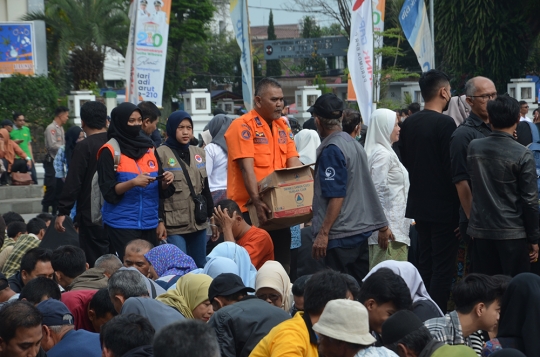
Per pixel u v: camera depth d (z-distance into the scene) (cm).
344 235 712
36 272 731
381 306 493
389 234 746
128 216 786
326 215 705
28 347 498
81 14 3506
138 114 794
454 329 520
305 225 1047
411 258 922
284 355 462
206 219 867
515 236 636
